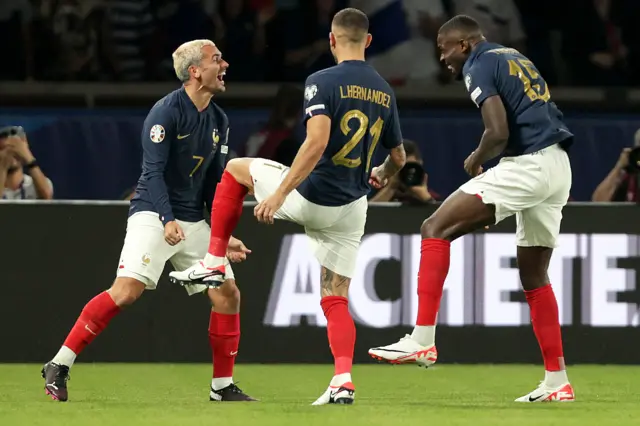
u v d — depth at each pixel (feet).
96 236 113.19
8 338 113.09
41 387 93.97
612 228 113.29
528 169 77.56
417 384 98.68
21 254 112.98
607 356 113.70
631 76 169.68
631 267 113.39
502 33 165.17
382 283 113.39
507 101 77.92
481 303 113.50
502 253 113.19
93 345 113.80
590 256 113.29
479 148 77.30
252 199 122.52
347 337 76.38
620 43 170.09
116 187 142.82
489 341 113.80
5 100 153.69
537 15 169.48
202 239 82.99
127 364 113.29
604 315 113.60
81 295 113.09
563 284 113.39
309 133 72.74
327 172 74.49
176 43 166.81
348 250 76.89
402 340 77.51
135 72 166.20
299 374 106.11
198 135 80.84
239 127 141.90
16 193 125.29
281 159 138.82
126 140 142.92
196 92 80.43
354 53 75.36
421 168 113.80
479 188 77.71
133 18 166.30
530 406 78.18
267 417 68.13
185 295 113.91
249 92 154.40
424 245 78.07
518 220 82.38
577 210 113.19
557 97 153.89
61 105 154.51
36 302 112.98
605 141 140.15
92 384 97.19
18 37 166.71
